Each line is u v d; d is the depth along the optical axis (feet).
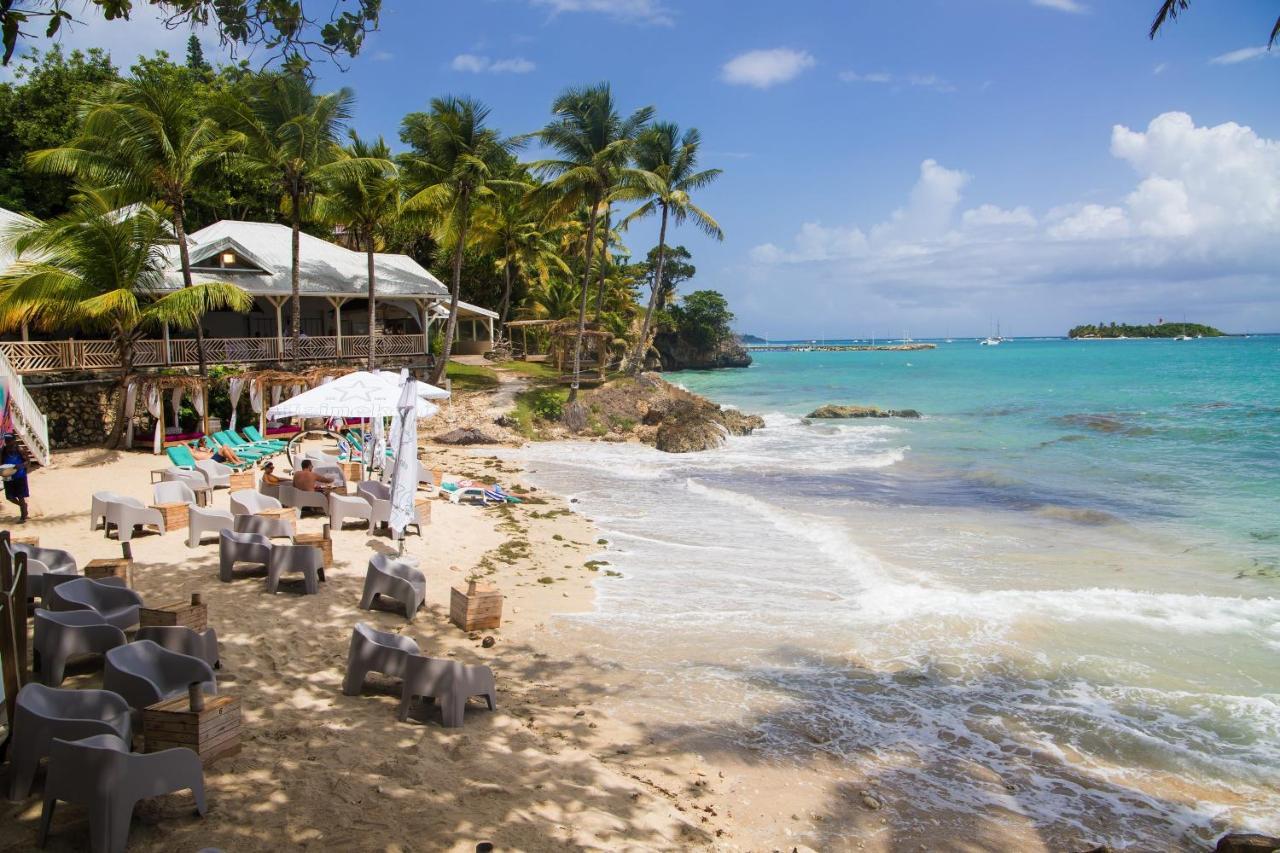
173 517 45.01
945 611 37.14
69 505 52.70
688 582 41.93
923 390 201.77
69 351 78.54
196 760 17.62
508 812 19.36
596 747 23.97
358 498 48.52
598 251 232.53
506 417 108.68
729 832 19.86
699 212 141.79
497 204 166.20
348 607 34.35
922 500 66.23
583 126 120.98
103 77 127.44
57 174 118.21
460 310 156.46
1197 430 105.29
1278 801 22.17
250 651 28.66
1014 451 94.68
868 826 20.62
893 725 26.30
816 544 50.44
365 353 121.90
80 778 15.89
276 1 21.35
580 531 53.52
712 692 28.50
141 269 74.38
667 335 357.20
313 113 99.40
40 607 29.27
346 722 23.61
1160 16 28.78
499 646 32.04
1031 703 27.96
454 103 114.01
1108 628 35.01
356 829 17.85
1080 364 322.75
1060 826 20.95
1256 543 50.49
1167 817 21.40
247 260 109.70
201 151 86.58
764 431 120.47
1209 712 27.35
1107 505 62.85
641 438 109.81
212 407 88.43
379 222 116.16
